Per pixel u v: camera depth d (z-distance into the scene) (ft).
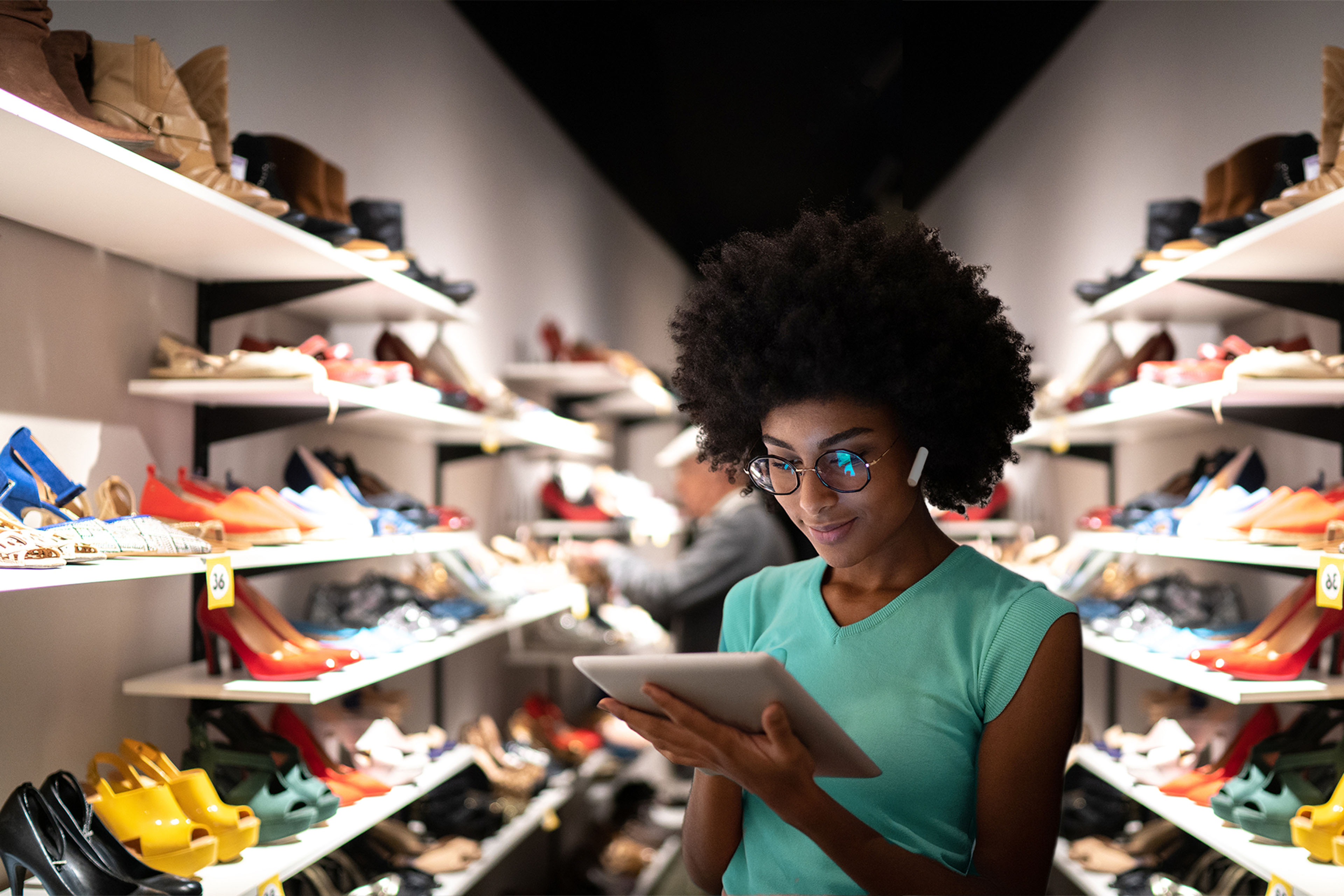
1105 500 12.74
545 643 13.84
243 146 7.02
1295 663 6.58
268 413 7.30
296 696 5.99
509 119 15.24
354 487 8.17
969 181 20.48
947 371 3.69
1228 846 6.25
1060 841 9.87
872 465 3.67
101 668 6.18
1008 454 4.23
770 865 3.85
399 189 11.21
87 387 6.09
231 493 6.44
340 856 8.00
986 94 17.52
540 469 15.88
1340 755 6.37
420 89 11.87
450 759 8.83
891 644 3.74
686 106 20.06
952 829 3.59
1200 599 8.82
